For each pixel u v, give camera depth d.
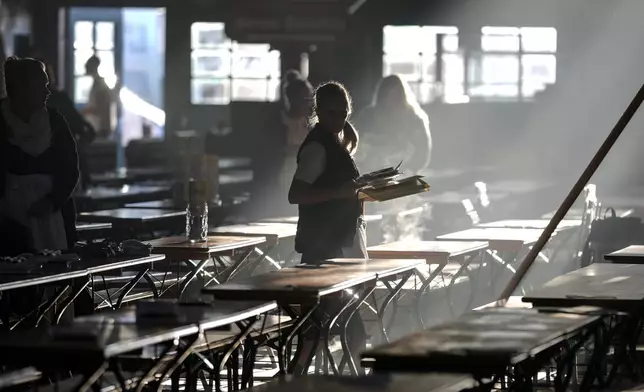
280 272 7.70
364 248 8.57
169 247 9.15
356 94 22.92
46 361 5.55
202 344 7.02
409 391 5.32
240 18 19.78
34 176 8.23
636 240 12.19
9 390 6.60
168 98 26.20
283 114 14.52
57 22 26.20
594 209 13.23
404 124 11.77
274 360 10.11
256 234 10.42
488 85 23.64
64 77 27.22
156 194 15.63
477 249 10.07
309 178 7.98
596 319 6.67
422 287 9.38
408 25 23.25
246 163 21.27
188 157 14.05
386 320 10.14
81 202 14.41
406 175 11.84
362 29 23.05
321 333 7.74
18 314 7.93
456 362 5.46
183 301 6.91
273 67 26.05
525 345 5.67
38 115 8.24
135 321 6.26
